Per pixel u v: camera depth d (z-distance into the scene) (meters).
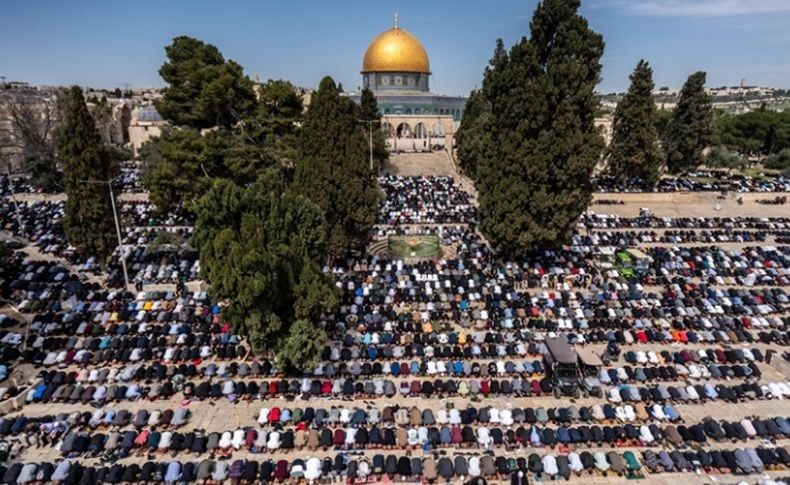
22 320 39.28
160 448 26.58
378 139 89.25
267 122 57.22
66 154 44.84
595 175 94.19
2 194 76.69
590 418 28.97
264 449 26.86
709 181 93.50
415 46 129.25
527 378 32.97
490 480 25.27
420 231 61.19
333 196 47.41
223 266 30.70
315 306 32.91
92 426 28.17
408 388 31.34
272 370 33.06
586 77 50.16
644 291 44.59
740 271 48.38
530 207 47.47
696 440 27.09
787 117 120.56
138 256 50.62
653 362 34.09
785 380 32.97
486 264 50.06
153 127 119.94
